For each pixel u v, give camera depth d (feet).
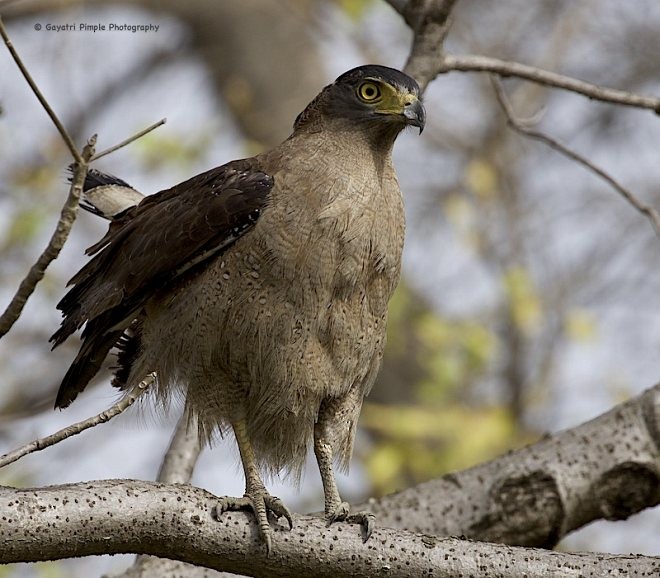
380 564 26.53
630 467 33.50
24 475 50.62
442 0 39.04
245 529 26.50
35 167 59.11
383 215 31.71
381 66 33.35
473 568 26.37
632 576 26.16
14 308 26.21
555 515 33.12
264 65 73.77
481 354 63.16
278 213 31.09
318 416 32.73
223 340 31.42
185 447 35.50
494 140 69.87
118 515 25.35
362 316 31.71
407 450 61.11
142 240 32.68
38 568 50.93
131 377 33.12
